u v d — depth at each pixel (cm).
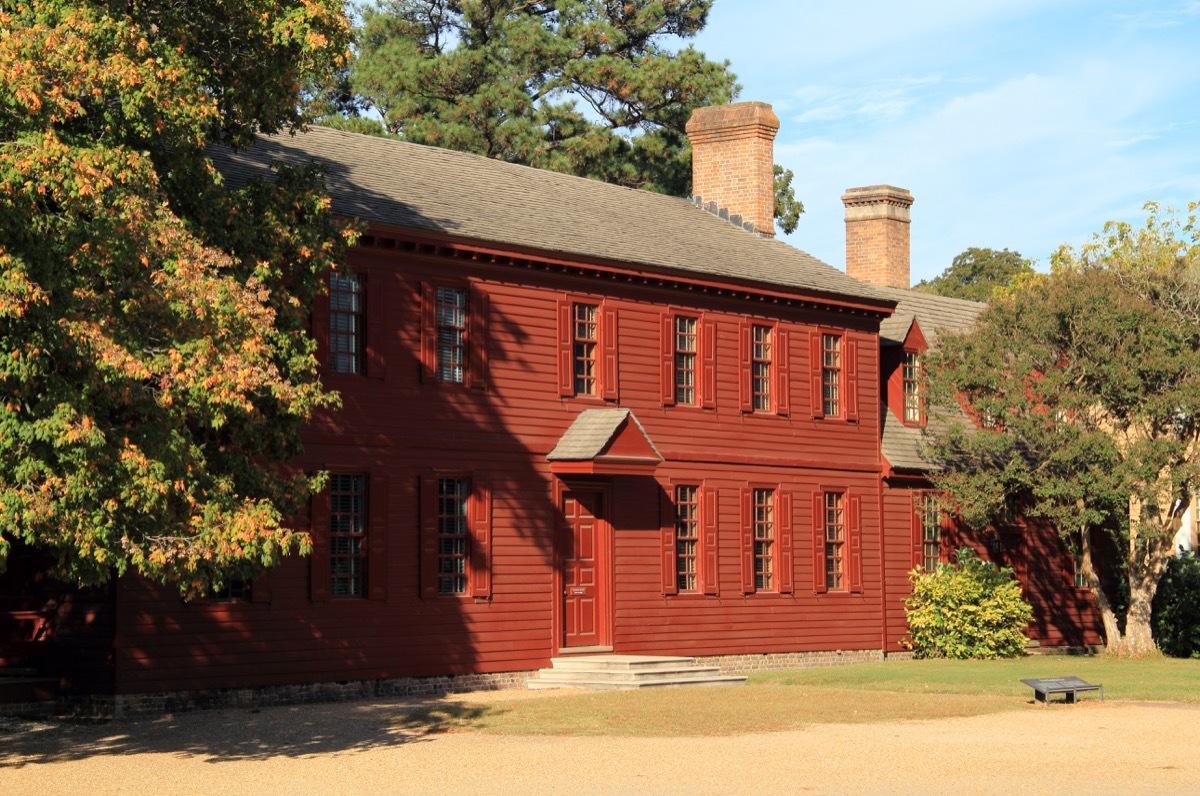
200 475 1717
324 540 2520
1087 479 3331
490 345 2809
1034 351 3388
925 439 3681
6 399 1582
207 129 2016
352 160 2909
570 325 2953
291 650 2462
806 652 3353
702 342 3203
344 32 1928
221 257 1761
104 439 1577
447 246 2709
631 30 5491
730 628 3197
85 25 1706
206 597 2370
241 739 2002
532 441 2864
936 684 2703
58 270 1609
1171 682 2727
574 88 5316
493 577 2778
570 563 2933
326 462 2534
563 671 2825
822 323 3481
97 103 1761
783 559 3331
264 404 1872
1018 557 3903
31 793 1559
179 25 1858
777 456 3338
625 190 3644
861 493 3531
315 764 1753
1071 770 1664
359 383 2597
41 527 1570
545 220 3042
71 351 1584
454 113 4934
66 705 2295
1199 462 3362
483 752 1839
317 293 2034
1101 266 3678
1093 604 4081
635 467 2911
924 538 3691
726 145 3816
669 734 2009
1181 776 1619
